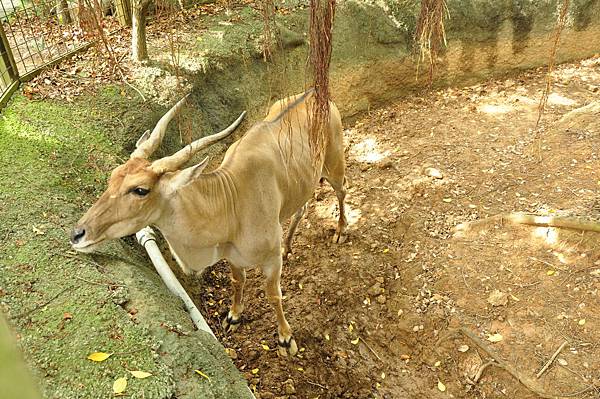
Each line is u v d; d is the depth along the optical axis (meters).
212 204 2.34
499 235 3.59
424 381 2.96
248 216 2.52
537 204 3.78
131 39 4.14
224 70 4.16
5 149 2.92
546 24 5.54
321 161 3.03
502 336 3.01
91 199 2.86
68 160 3.00
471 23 5.32
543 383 2.77
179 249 2.35
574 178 3.96
